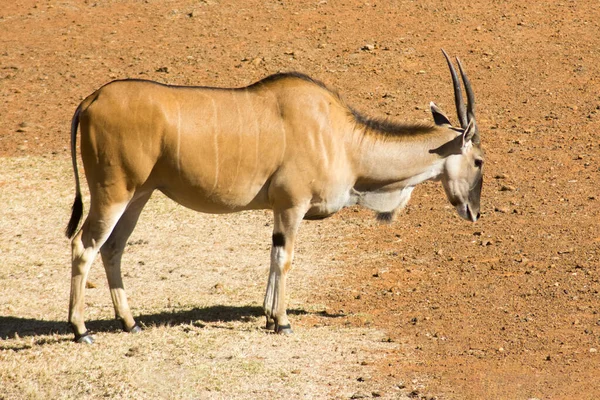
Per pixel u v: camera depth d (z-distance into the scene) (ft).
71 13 246.68
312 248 130.21
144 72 209.26
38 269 120.47
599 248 121.70
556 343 91.45
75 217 92.12
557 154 162.20
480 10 232.73
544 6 232.73
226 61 213.25
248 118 92.38
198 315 102.63
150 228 138.21
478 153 105.60
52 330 97.60
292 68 207.62
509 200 144.77
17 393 77.05
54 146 175.32
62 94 201.67
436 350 90.58
